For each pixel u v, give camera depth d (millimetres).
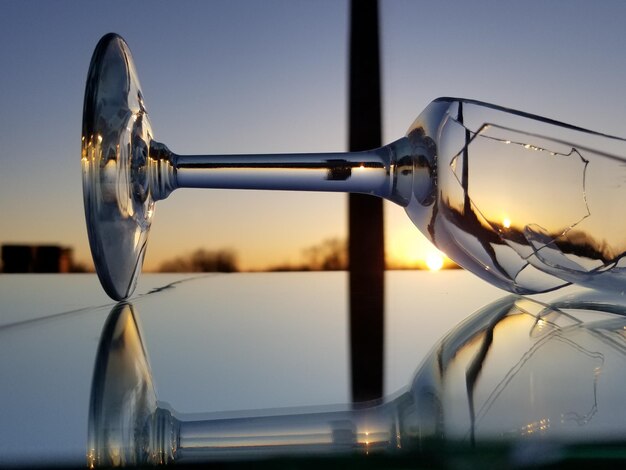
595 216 129
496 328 129
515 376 91
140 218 163
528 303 165
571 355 104
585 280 138
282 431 69
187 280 234
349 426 70
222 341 119
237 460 60
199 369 98
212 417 75
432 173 141
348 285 216
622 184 128
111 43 158
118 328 133
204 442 66
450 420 71
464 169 132
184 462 61
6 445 65
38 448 64
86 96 145
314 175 165
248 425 71
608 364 98
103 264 145
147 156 167
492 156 131
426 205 145
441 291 196
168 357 106
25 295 187
